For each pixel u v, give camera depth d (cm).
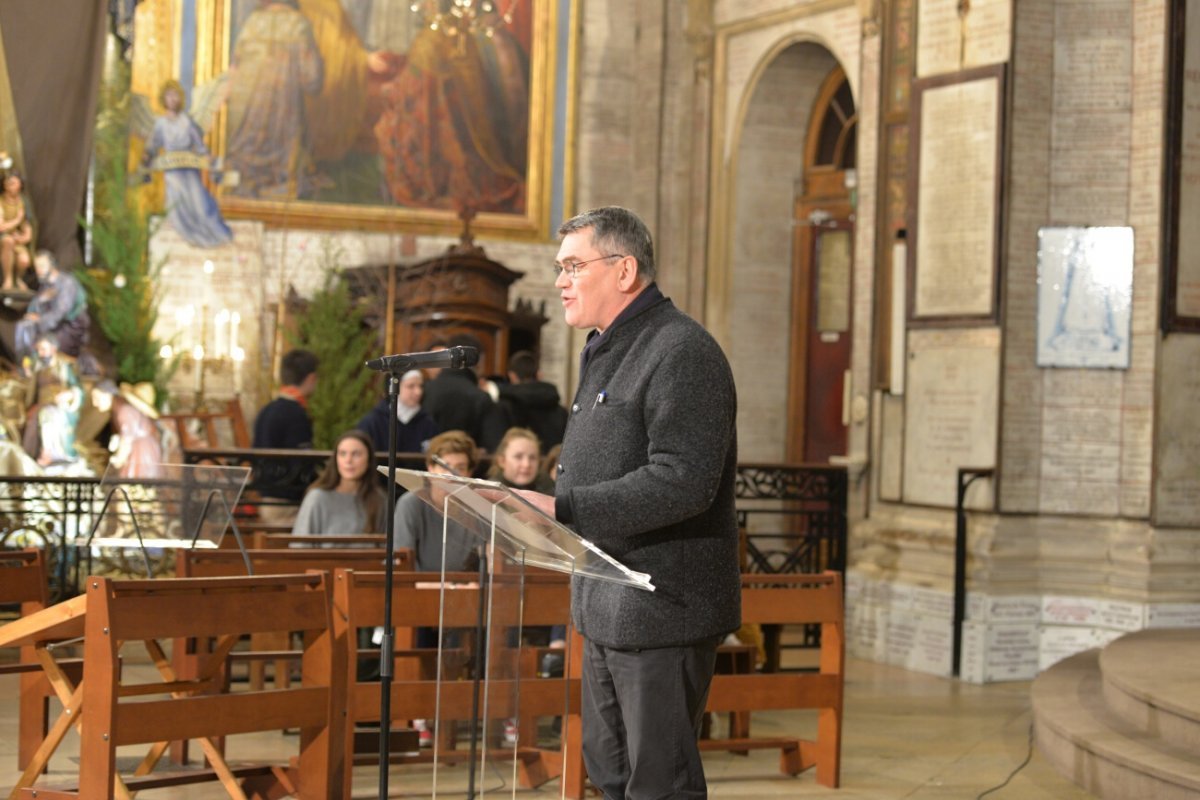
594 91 1479
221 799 588
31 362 1209
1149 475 930
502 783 371
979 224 962
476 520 368
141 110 1351
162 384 1294
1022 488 959
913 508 1022
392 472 386
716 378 367
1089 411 954
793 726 785
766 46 1327
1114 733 655
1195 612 923
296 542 710
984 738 762
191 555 622
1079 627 948
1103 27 951
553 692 560
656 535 371
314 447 1291
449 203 1442
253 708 505
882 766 690
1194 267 932
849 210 1324
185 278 1355
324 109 1406
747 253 1362
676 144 1425
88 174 1320
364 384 1330
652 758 370
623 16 1486
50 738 509
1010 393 953
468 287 1378
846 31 1236
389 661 439
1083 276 950
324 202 1405
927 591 983
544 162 1470
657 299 385
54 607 478
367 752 624
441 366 411
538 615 559
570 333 1473
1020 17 949
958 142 978
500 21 1451
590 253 382
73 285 1230
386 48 1424
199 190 1365
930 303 998
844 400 1295
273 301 1378
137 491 591
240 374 1353
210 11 1373
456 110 1444
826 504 1333
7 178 1230
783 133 1363
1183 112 925
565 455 385
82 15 1291
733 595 380
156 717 477
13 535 1044
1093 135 954
